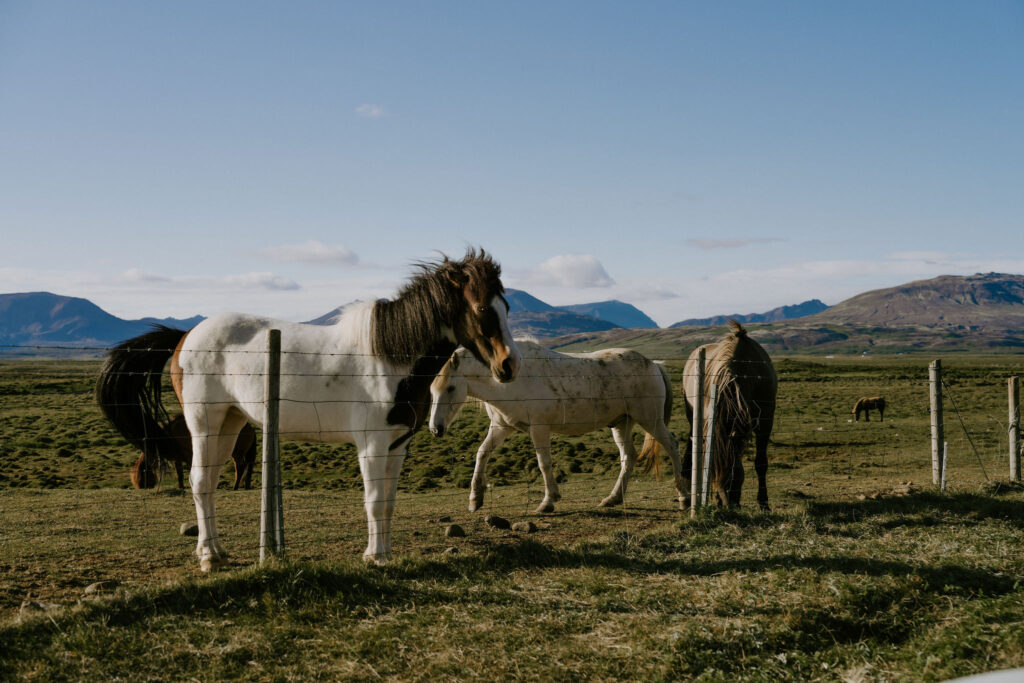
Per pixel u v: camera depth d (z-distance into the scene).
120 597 4.65
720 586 5.28
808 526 7.26
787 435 20.27
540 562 6.03
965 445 16.75
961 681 1.77
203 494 6.04
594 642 4.33
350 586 5.04
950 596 4.96
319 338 6.05
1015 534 6.76
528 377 8.63
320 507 9.38
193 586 4.80
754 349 8.55
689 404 9.01
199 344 6.12
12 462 17.00
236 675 3.82
